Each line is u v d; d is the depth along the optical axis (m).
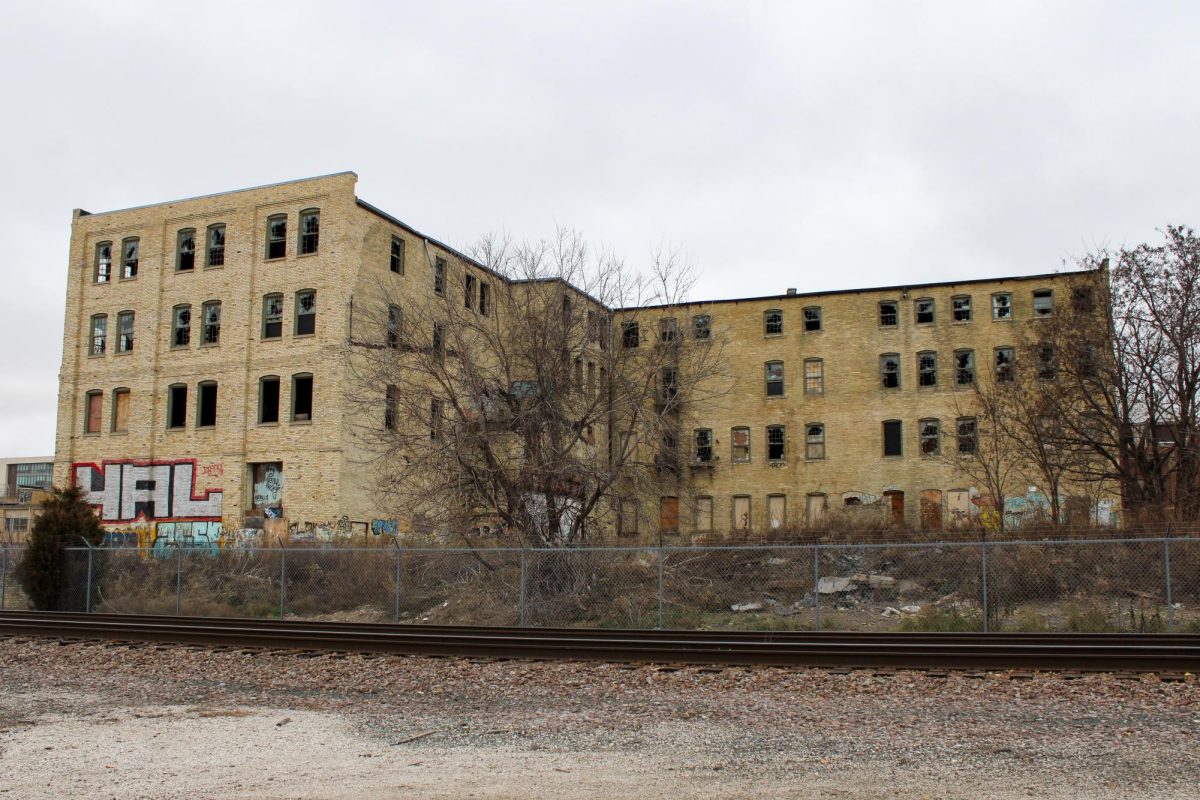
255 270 42.94
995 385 40.81
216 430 42.44
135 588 30.20
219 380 42.81
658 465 28.73
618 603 25.02
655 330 29.75
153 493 43.16
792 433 53.56
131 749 11.08
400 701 14.30
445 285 31.03
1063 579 26.02
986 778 9.09
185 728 12.35
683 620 23.95
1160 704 12.93
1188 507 31.36
